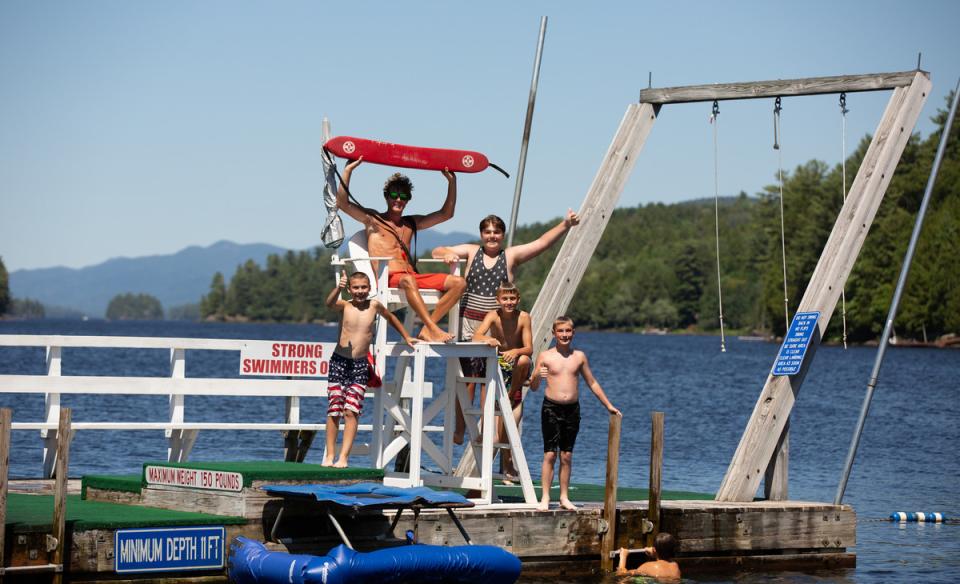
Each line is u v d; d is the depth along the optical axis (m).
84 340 20.44
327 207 17.08
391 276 17.28
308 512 14.83
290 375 21.94
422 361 16.34
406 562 14.04
